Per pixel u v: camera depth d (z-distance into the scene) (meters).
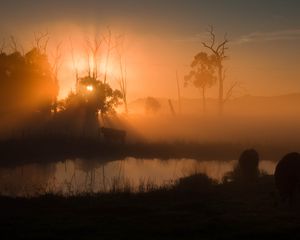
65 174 38.16
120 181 33.75
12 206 21.89
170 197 24.03
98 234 16.27
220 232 16.50
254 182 29.02
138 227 17.19
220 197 23.94
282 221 18.06
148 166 44.25
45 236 15.96
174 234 16.27
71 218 18.91
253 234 16.02
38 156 47.47
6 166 41.59
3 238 15.81
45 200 23.25
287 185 21.36
